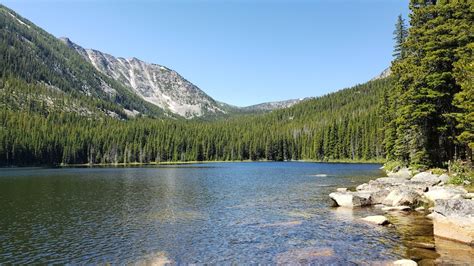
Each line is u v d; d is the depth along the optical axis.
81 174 92.06
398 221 25.81
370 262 17.16
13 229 26.95
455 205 20.58
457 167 36.06
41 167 146.88
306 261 17.72
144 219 30.06
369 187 40.44
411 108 42.44
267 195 43.03
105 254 20.42
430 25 41.66
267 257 18.70
